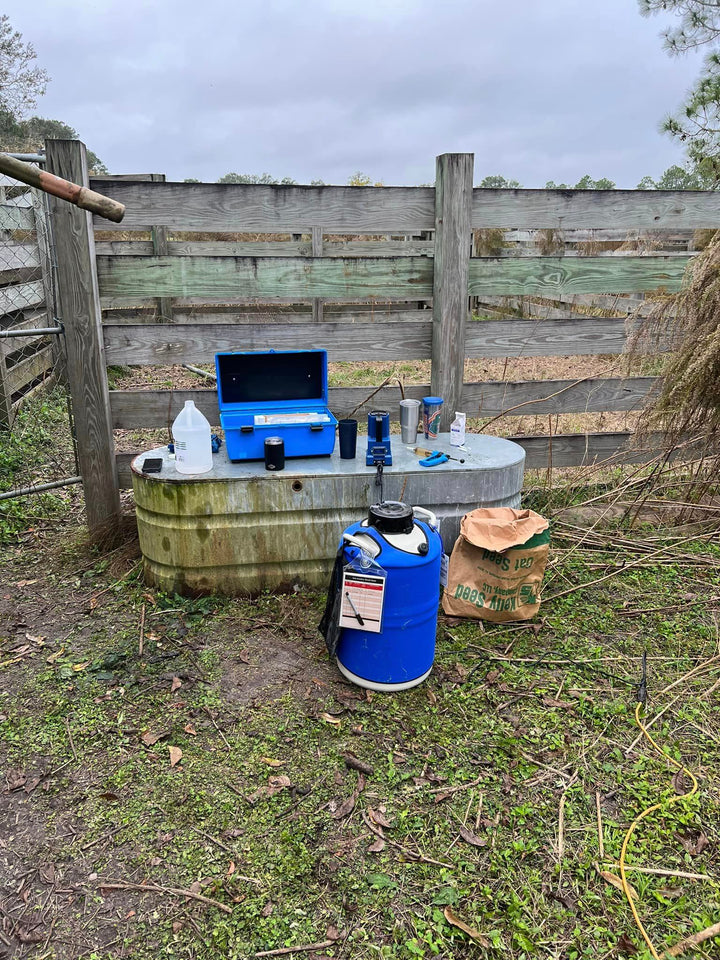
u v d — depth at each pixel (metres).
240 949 1.69
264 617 3.22
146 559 3.42
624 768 2.32
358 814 2.11
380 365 9.50
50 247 7.29
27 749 2.37
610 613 3.31
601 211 4.08
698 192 4.15
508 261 4.04
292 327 3.93
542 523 3.11
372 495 3.34
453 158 3.72
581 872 1.92
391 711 2.58
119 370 8.61
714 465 4.29
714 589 3.53
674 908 1.82
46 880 1.87
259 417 3.40
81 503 4.59
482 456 3.61
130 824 2.06
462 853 1.97
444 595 3.26
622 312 6.73
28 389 6.90
